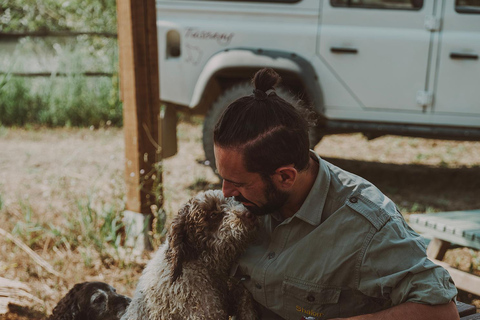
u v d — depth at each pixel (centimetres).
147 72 475
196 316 225
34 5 1192
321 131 679
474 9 607
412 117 631
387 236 190
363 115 640
